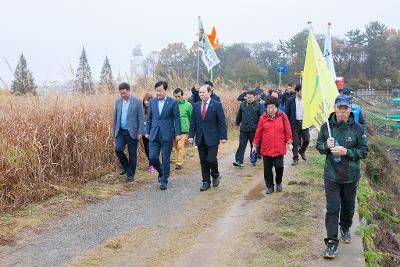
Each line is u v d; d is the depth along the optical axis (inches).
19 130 311.0
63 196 297.6
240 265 191.5
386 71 3189.0
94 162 356.8
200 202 289.9
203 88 312.3
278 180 313.7
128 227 241.1
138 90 520.4
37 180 293.7
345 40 3255.4
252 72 2039.9
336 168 193.5
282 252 203.8
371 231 248.7
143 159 420.2
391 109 2362.2
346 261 191.9
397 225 350.3
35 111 346.6
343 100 190.2
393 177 725.3
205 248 211.3
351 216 206.4
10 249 209.6
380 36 3129.9
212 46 572.1
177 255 203.5
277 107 304.8
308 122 233.9
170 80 619.2
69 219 253.9
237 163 414.3
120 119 339.9
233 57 2399.1
